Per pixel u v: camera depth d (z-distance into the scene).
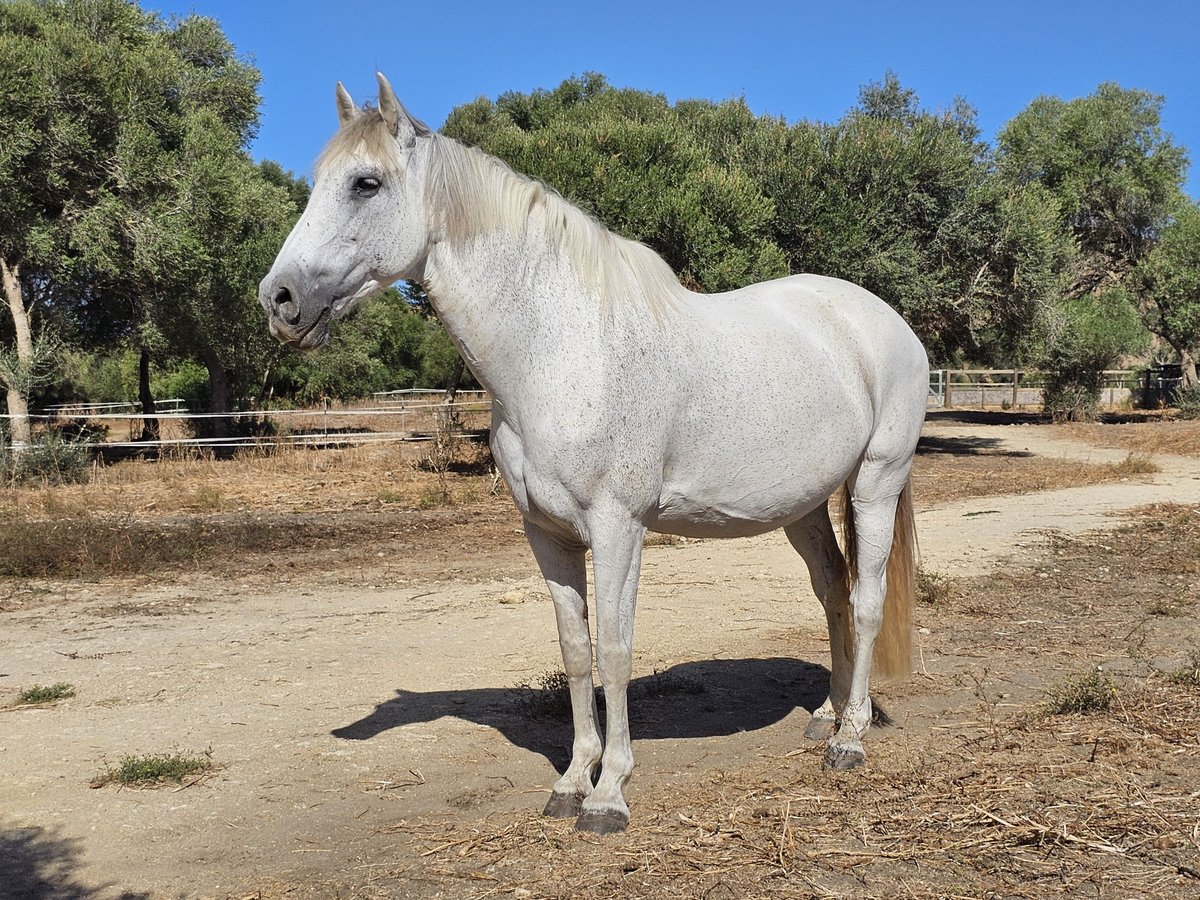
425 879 2.82
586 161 14.48
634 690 4.70
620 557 3.07
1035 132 32.50
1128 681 4.49
